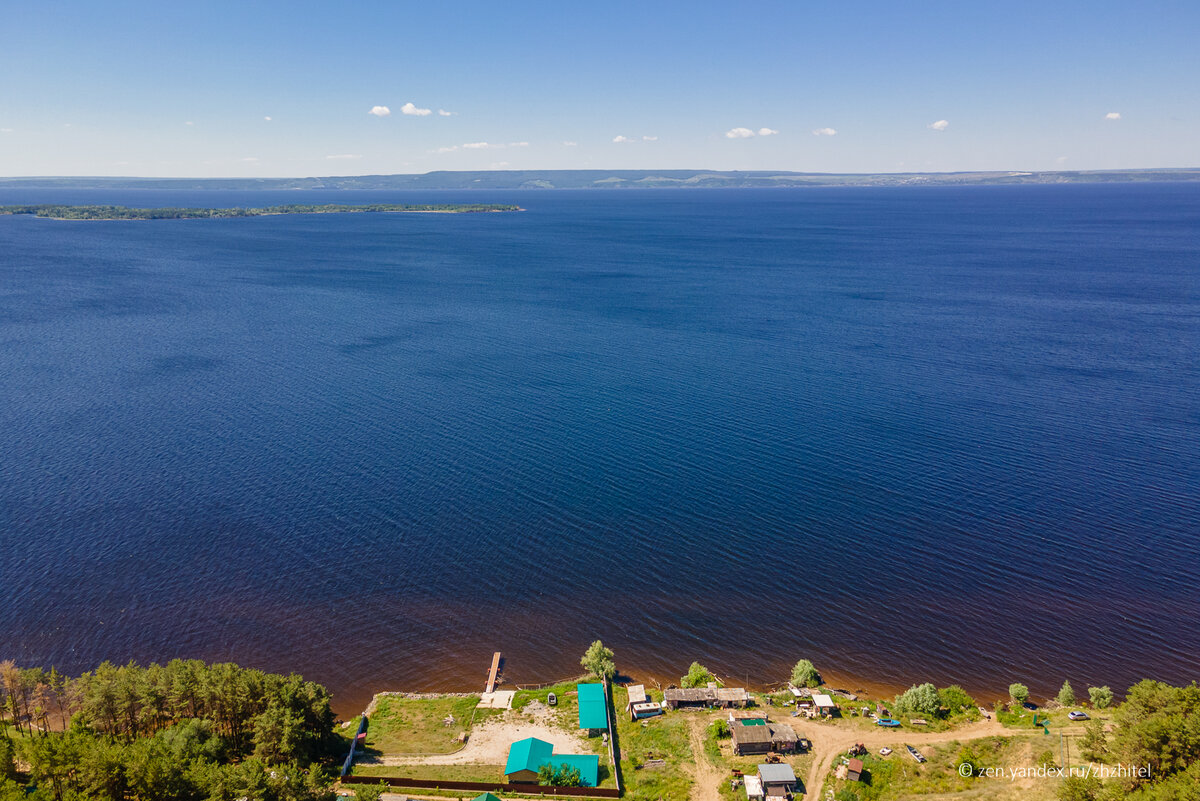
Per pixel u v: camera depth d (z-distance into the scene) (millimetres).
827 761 79500
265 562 113438
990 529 122938
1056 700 89438
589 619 104125
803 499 132875
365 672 94188
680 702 88562
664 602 107438
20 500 127688
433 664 95938
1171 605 104438
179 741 73250
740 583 111062
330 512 127500
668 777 77938
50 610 101375
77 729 75250
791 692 90938
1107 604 105125
